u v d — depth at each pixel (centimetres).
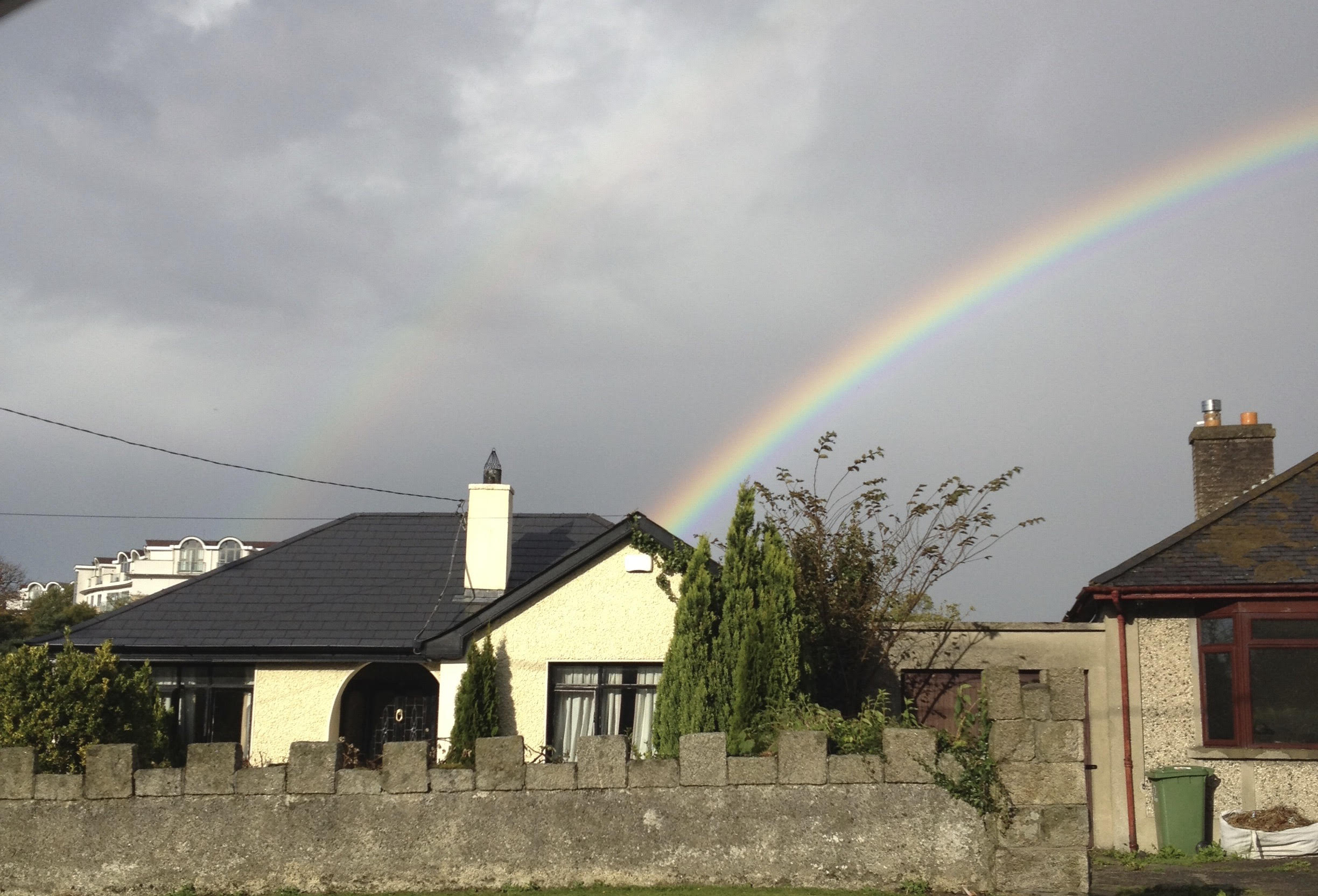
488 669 1659
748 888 1113
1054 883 1087
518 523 2252
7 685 1314
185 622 1911
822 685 1669
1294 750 1598
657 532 1711
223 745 1161
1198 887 1244
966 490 1727
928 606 1902
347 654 1825
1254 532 1695
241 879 1141
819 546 1675
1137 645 1705
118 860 1147
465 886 1134
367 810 1148
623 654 1689
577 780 1147
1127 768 1664
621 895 1097
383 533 2202
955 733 1203
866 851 1116
